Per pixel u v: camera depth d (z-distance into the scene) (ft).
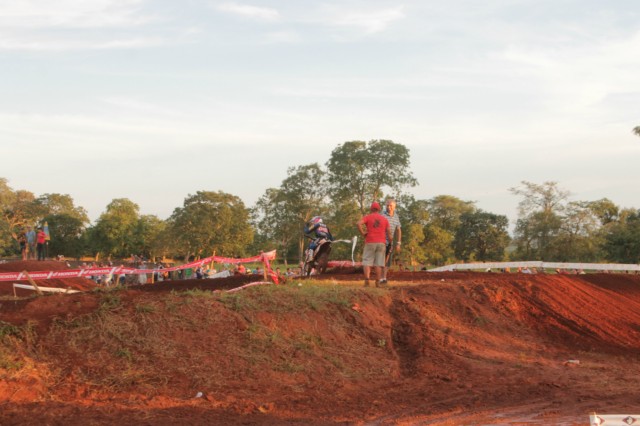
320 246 49.83
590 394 29.14
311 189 209.26
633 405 27.12
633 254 162.81
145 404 23.82
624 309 50.11
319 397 27.25
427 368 33.32
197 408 23.99
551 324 44.83
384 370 32.60
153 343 27.94
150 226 258.78
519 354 38.37
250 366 28.81
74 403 23.06
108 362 26.13
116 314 29.07
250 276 45.83
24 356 24.84
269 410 24.62
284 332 32.83
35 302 29.01
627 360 39.47
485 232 301.02
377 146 191.31
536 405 27.02
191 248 190.60
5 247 219.82
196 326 30.07
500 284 49.75
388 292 43.83
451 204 300.20
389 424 23.82
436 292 45.88
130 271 53.78
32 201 265.34
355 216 189.78
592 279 56.90
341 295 39.55
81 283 65.05
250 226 204.13
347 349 34.14
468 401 27.48
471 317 43.32
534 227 165.48
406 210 202.69
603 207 230.48
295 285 41.70
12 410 21.57
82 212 274.57
